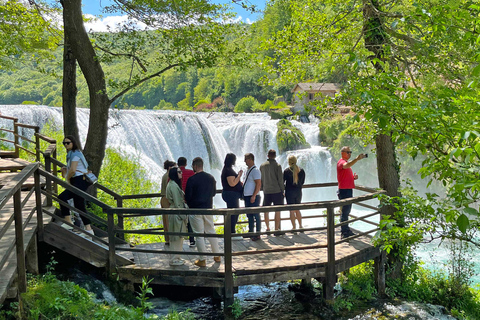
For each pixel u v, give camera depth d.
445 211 4.42
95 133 9.84
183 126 25.50
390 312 7.81
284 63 9.72
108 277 6.91
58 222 7.60
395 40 8.34
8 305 5.11
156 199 13.28
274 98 70.62
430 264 12.23
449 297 8.84
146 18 9.67
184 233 6.66
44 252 7.34
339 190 8.76
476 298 9.16
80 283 6.55
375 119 4.28
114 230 6.91
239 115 40.94
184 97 106.31
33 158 13.68
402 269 9.11
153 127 23.69
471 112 3.81
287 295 8.25
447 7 4.57
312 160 29.83
